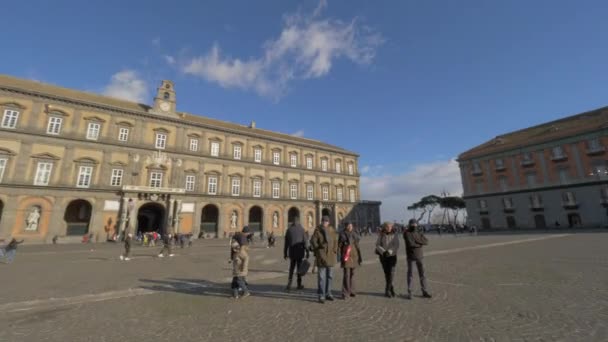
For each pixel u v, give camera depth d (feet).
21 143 119.34
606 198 143.23
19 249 90.68
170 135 156.35
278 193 190.60
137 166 143.13
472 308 22.17
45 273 44.01
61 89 144.46
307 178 206.08
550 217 161.79
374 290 29.27
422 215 304.30
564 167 159.22
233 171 173.58
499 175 187.62
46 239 117.60
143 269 48.08
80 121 133.28
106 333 18.90
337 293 28.63
